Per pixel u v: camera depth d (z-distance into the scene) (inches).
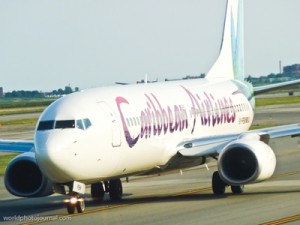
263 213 3949.3
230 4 6520.7
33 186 4552.2
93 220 3944.4
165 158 4859.7
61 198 5064.0
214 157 4985.2
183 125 5078.7
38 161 4030.5
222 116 5664.4
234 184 4522.6
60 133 4060.0
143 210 4227.4
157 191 5137.8
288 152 7554.1
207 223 3705.7
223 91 5890.8
